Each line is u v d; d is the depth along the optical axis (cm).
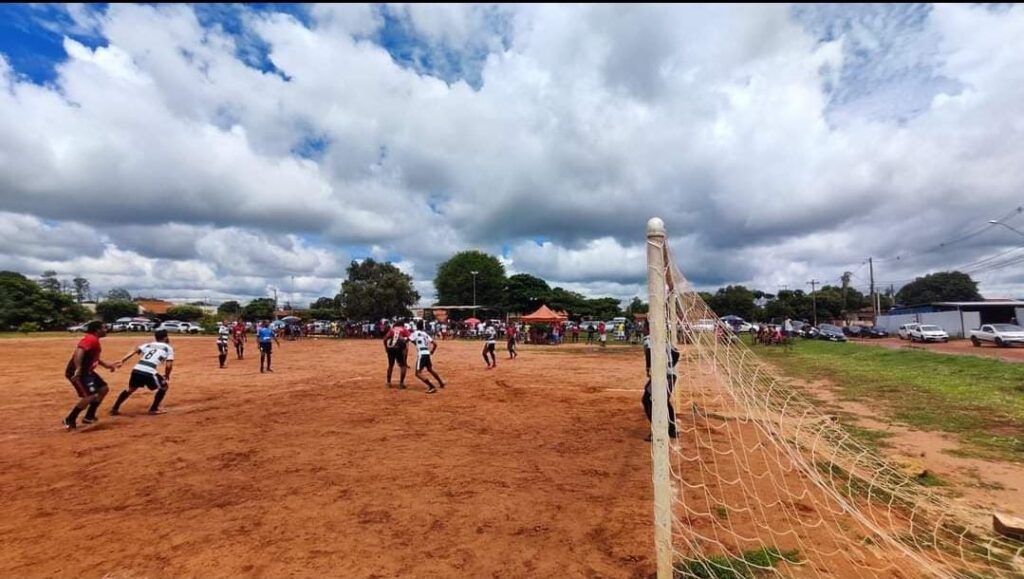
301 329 5516
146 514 491
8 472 627
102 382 923
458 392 1325
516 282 9244
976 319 4331
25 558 402
